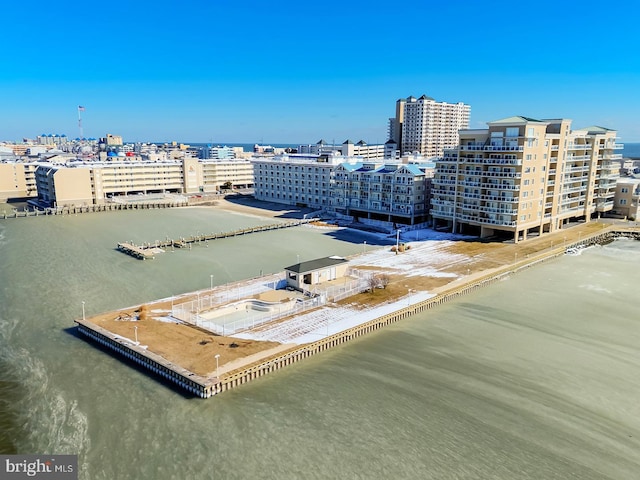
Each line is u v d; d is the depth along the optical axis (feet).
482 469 134.10
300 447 141.90
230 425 151.53
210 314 233.76
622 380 180.86
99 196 654.53
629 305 256.11
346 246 396.57
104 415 156.76
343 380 179.22
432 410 160.76
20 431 149.48
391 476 131.03
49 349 202.59
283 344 199.21
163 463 135.23
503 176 382.63
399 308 241.96
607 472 133.28
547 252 360.07
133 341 199.41
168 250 384.68
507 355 200.03
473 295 273.95
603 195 495.41
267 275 303.48
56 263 338.34
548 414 159.33
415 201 471.62
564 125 413.39
